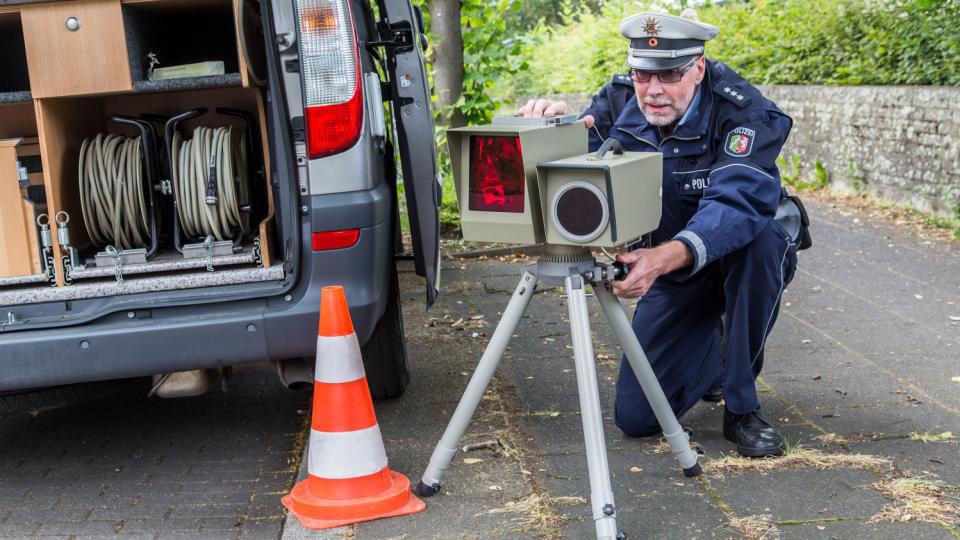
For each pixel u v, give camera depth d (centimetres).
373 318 349
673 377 362
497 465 353
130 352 336
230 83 379
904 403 404
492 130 276
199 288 351
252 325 338
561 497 325
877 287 610
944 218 801
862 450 356
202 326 337
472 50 817
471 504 323
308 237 340
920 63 901
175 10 420
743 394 348
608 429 386
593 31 1686
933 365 454
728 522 304
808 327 524
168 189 388
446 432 323
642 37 318
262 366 371
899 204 877
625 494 326
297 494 328
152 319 341
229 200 383
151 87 373
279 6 333
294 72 336
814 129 1038
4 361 335
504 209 282
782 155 1110
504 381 446
